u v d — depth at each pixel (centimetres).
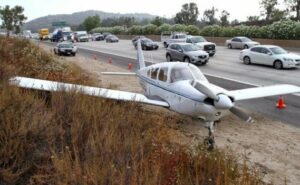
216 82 2000
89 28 13900
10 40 1988
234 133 1040
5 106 571
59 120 625
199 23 11094
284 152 895
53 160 464
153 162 501
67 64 2031
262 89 1352
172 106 1034
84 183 410
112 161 458
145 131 657
